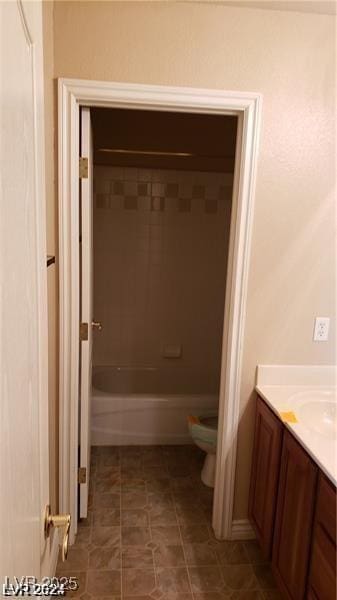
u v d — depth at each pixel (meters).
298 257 1.82
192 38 1.59
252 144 1.69
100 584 1.71
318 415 1.72
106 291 3.31
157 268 3.32
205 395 2.88
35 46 0.67
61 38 1.55
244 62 1.63
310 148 1.74
